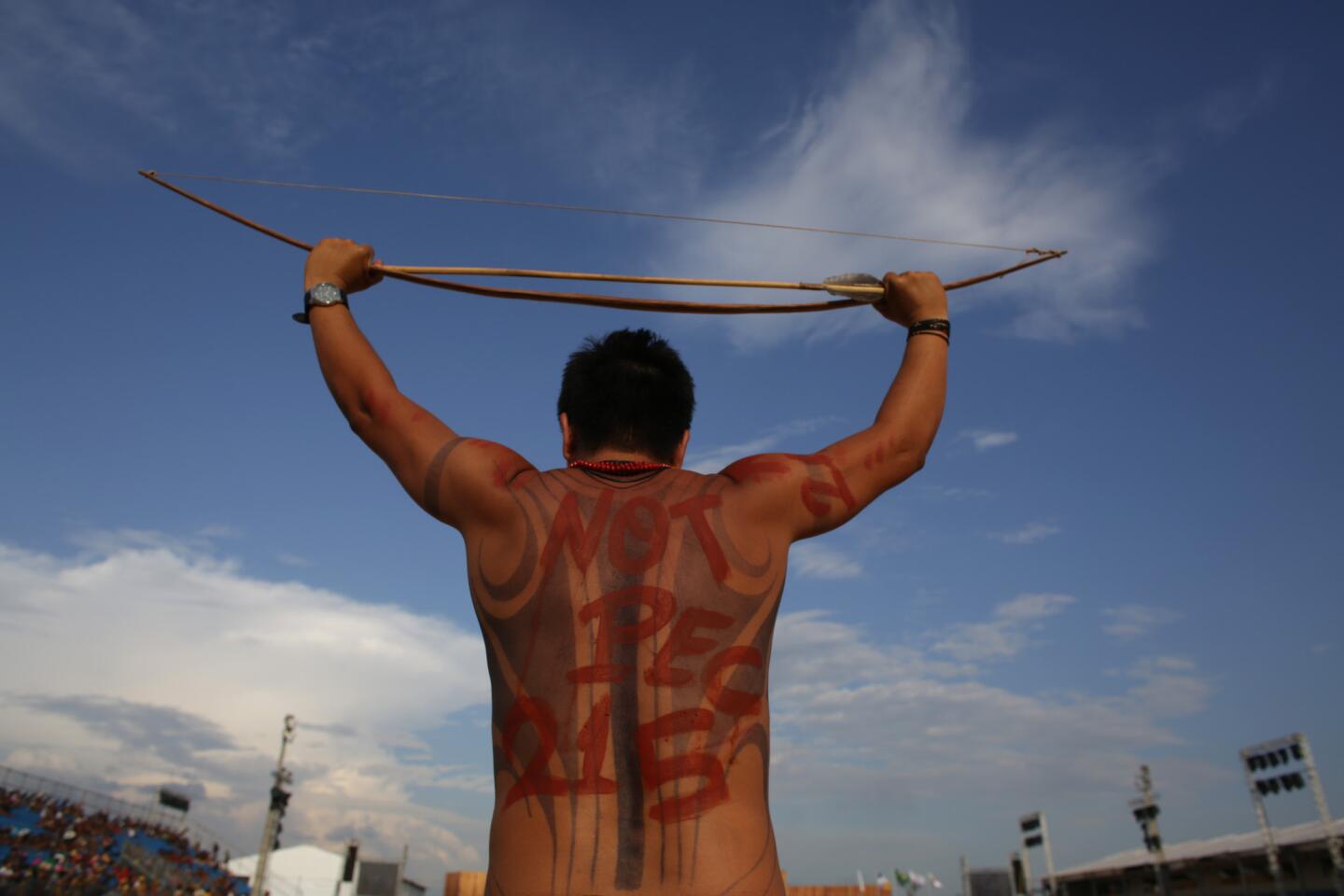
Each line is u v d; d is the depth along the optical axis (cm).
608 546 230
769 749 227
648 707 214
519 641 225
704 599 226
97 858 4644
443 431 254
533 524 234
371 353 270
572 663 219
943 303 292
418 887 7962
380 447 257
